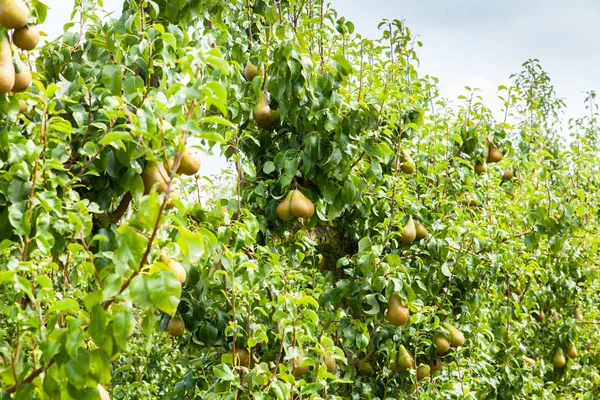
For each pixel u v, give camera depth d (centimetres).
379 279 365
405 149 484
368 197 407
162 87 226
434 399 409
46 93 227
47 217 218
